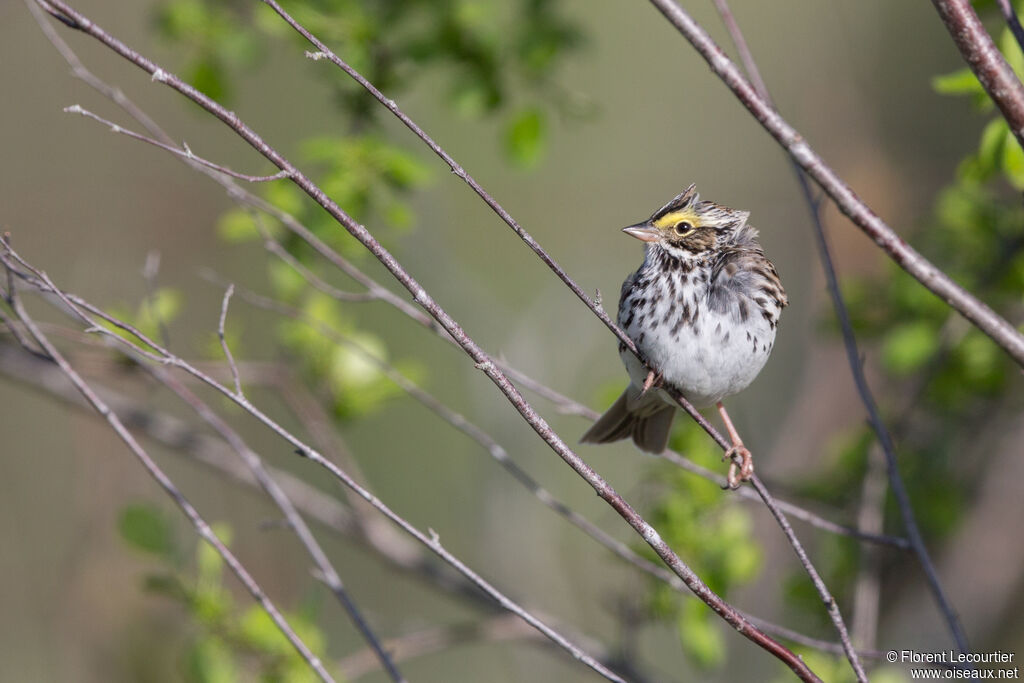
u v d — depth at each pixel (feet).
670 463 36.14
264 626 32.19
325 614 51.29
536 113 36.96
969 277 40.27
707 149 61.72
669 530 35.24
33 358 37.11
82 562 46.09
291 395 37.11
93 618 45.21
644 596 35.65
